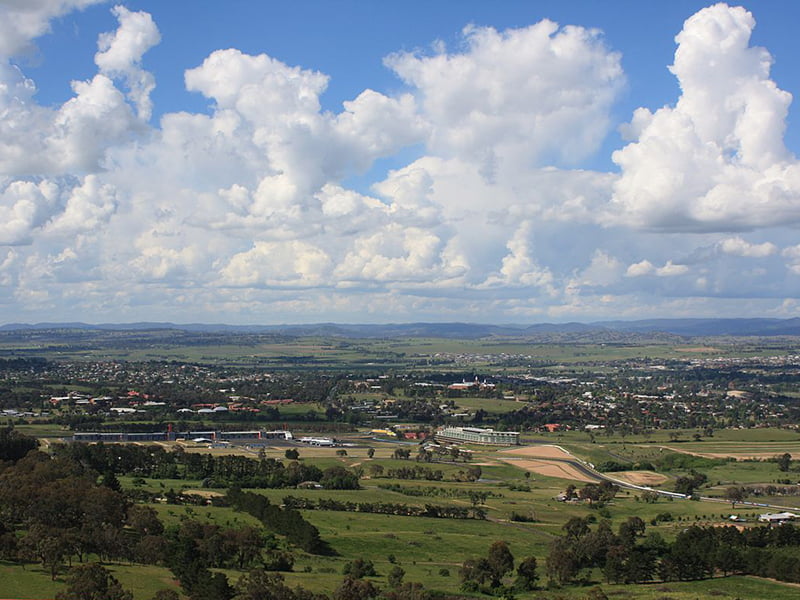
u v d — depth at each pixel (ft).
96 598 500.33
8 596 513.86
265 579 558.56
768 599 639.35
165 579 587.27
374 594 588.09
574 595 649.20
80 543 613.52
